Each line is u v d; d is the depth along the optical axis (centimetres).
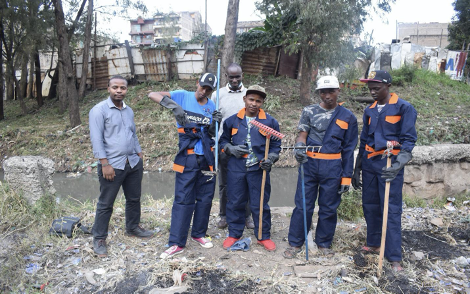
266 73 1526
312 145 338
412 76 1529
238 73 386
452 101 1372
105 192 334
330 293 279
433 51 1748
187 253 346
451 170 497
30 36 1354
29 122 1418
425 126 1062
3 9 1281
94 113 323
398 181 314
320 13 991
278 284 291
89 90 1712
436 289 285
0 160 1084
